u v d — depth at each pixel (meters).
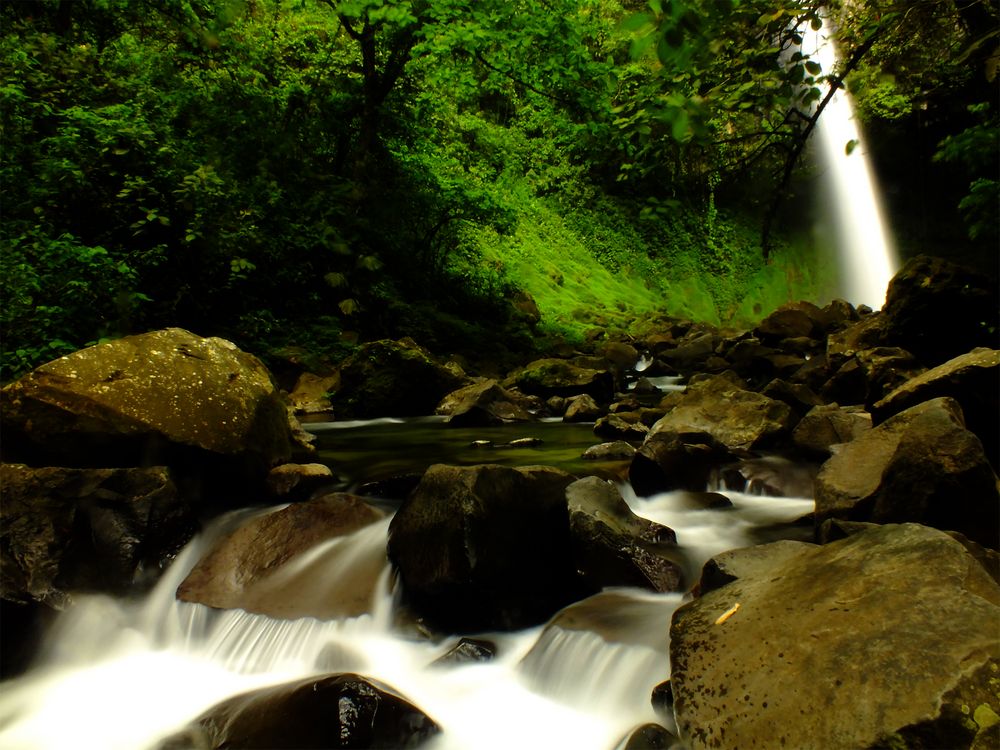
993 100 8.28
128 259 10.74
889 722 2.25
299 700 3.48
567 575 4.60
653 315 23.83
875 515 4.23
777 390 9.12
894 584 2.76
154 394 5.64
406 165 16.95
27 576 4.62
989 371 5.43
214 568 4.92
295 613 4.46
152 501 5.17
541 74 14.75
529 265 24.31
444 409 10.91
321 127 15.82
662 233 29.34
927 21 4.14
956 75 5.15
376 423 10.20
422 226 17.95
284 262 13.69
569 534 4.64
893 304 10.62
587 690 3.65
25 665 4.41
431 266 18.38
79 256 8.96
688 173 4.32
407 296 16.83
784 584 3.09
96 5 13.40
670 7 2.34
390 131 17.06
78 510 5.04
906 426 4.79
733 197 31.20
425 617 4.40
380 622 4.40
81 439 5.35
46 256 8.83
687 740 2.67
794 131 3.87
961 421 4.71
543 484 4.82
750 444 7.21
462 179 18.12
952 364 5.79
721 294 29.19
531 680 3.88
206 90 13.95
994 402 5.42
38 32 12.23
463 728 3.57
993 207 8.13
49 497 5.00
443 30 13.79
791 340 14.86
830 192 31.92
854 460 4.82
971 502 3.91
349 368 11.05
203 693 4.09
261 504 5.95
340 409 10.95
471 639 4.16
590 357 16.73
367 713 3.40
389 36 15.59
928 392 5.66
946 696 2.22
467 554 4.29
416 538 4.52
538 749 3.41
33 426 5.33
